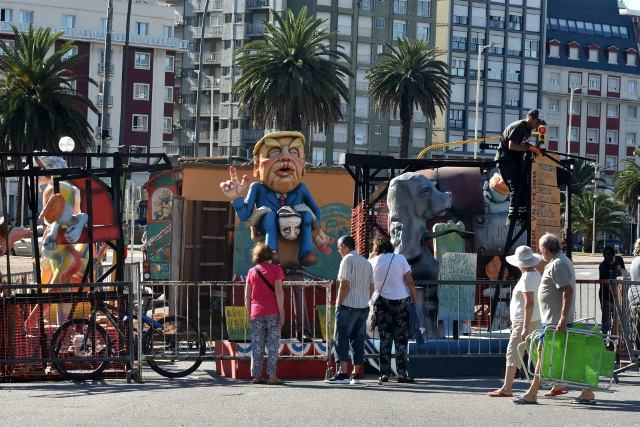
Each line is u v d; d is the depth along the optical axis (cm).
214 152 11331
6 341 1530
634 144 13175
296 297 1827
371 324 1500
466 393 1383
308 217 1867
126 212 3134
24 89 5253
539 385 1338
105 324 1553
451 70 11481
